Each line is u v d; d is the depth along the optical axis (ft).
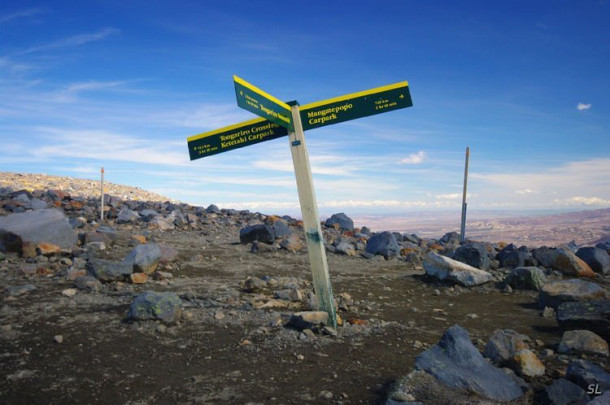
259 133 19.43
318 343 16.37
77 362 14.08
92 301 21.20
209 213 64.59
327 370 13.83
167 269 30.22
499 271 34.24
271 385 12.69
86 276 24.79
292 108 18.40
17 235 31.40
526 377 13.10
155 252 28.35
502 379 12.32
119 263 26.25
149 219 50.85
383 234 42.88
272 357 14.88
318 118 19.01
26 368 13.47
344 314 21.39
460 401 10.98
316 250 18.29
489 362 13.85
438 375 11.97
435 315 22.38
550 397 11.24
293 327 18.02
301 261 36.68
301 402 11.64
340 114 18.74
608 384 11.86
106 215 51.52
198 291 24.50
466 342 13.24
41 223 32.73
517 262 35.32
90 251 32.73
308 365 14.23
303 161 18.25
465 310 23.71
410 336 18.12
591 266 34.94
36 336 16.31
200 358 14.70
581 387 11.90
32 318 18.38
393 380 13.10
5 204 49.34
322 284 18.30
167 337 16.67
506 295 27.48
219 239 45.62
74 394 11.94
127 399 11.75
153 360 14.46
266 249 39.86
